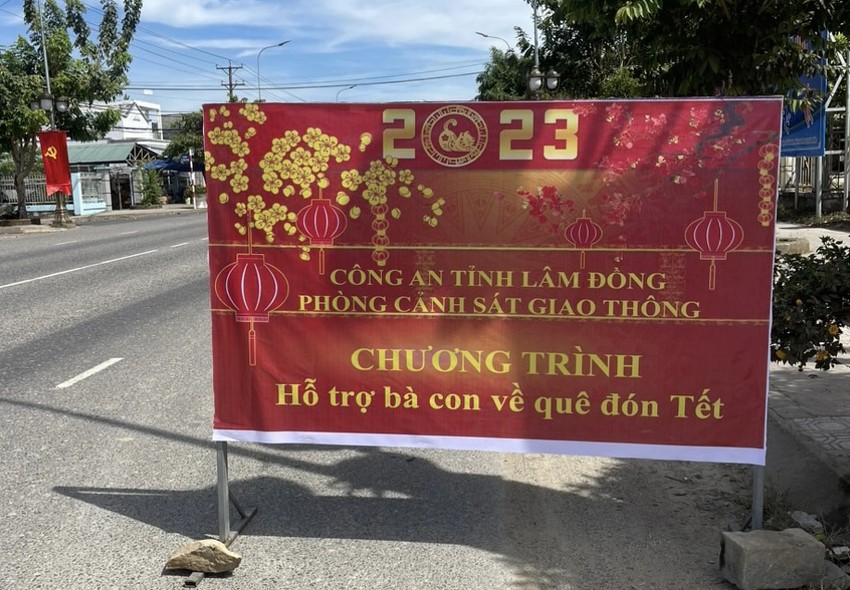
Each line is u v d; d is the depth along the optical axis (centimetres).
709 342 338
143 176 4625
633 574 343
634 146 329
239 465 484
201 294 1139
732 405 340
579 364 346
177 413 584
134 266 1484
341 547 372
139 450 508
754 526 346
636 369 343
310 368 359
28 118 2694
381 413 359
